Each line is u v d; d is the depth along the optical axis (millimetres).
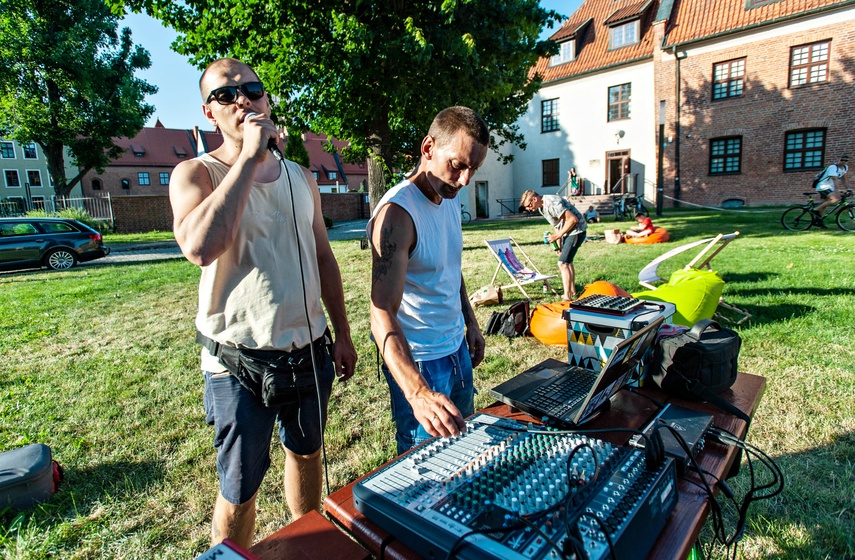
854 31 16484
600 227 15383
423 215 1660
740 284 6352
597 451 1088
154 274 9812
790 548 2012
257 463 1620
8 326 6047
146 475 2766
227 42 10148
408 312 1751
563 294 6488
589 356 1737
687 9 20375
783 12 17688
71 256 12391
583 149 23719
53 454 2979
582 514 875
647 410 1564
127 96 27938
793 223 12297
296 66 10078
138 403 3695
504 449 1133
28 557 2146
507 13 10695
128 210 22766
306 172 1786
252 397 1582
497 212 25656
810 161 18016
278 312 1553
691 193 20781
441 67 10156
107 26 27047
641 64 21359
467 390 1943
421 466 1104
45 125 26203
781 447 2732
